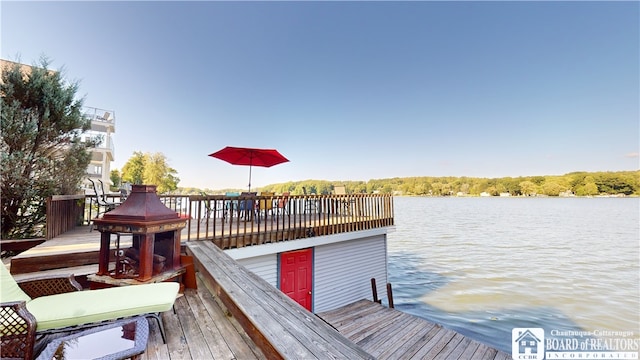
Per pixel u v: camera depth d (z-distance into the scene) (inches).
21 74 232.8
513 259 880.9
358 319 253.1
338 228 280.7
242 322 87.8
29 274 127.6
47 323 73.0
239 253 202.1
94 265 143.1
